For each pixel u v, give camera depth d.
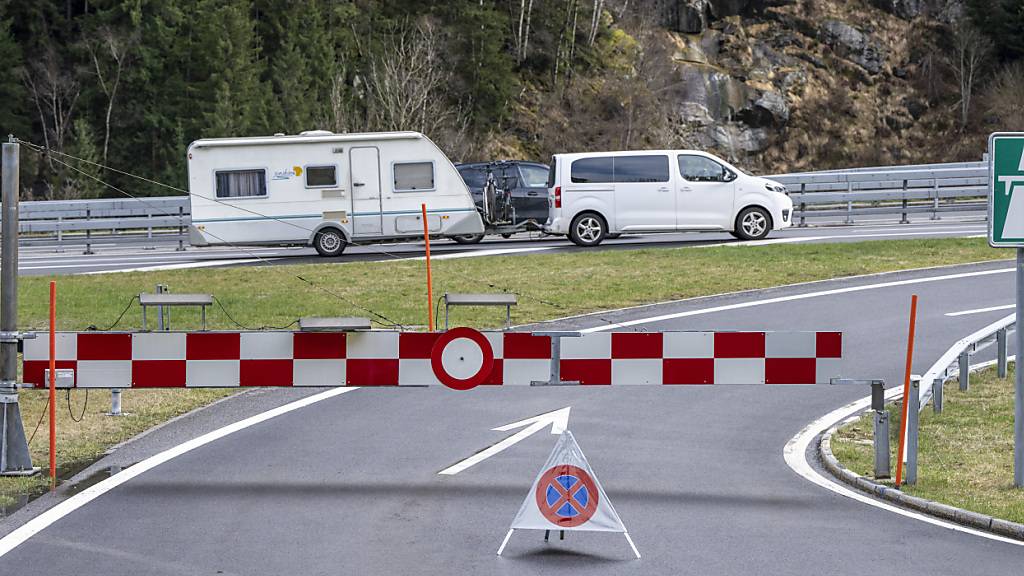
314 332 10.13
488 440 11.36
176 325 17.52
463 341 10.05
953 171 32.31
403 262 24.41
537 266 23.39
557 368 10.06
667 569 7.46
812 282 21.34
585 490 8.00
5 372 9.90
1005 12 85.19
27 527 8.35
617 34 82.25
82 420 12.18
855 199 31.66
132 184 66.75
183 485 9.62
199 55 68.06
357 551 7.82
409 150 26.03
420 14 75.44
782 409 12.90
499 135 73.50
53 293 9.84
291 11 72.38
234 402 13.20
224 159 25.83
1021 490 9.45
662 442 11.37
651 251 25.03
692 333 10.05
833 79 84.44
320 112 66.44
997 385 13.86
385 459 10.56
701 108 78.19
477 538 8.16
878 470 9.90
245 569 7.43
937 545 8.01
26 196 64.44
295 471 10.11
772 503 9.17
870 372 14.49
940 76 85.81
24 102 70.75
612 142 74.44
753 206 26.69
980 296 19.67
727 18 85.88
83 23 71.19
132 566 7.48
